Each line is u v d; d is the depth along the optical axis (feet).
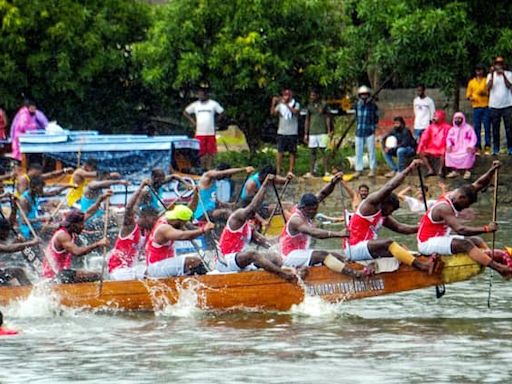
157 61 217.15
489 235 161.48
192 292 119.55
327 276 119.44
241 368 95.71
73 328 112.78
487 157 194.70
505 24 198.29
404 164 195.31
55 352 102.68
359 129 198.39
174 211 120.98
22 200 150.00
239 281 119.55
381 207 118.83
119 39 226.79
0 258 138.00
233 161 216.74
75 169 168.45
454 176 191.21
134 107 230.89
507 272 116.37
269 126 224.74
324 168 206.49
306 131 210.38
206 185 149.48
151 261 121.19
